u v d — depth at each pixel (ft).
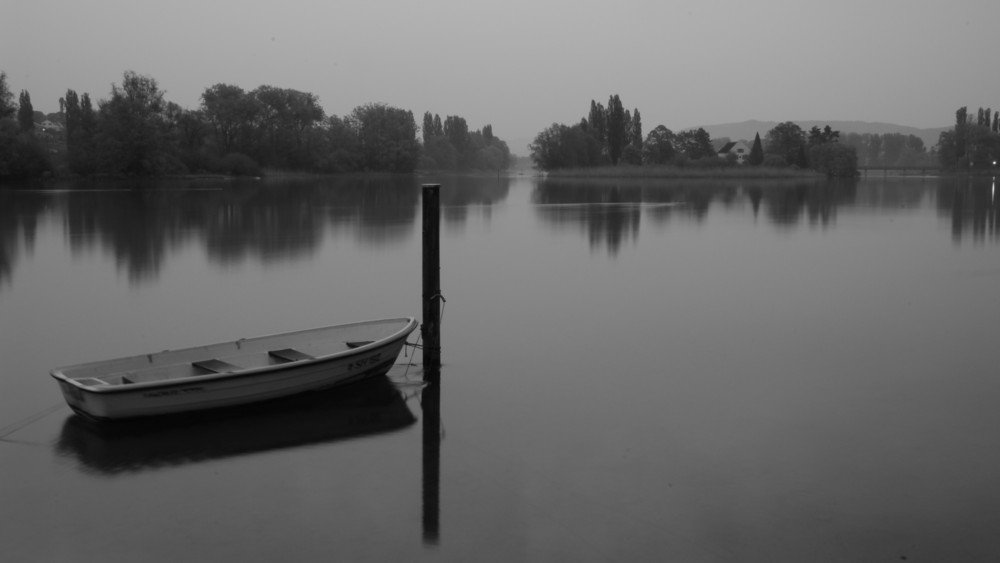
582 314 69.41
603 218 165.89
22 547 31.22
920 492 35.17
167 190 265.95
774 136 465.47
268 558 30.35
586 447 40.22
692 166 442.91
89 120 333.83
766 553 30.50
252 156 386.32
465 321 66.80
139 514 33.68
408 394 48.01
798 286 82.58
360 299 75.41
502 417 44.39
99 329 64.44
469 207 202.08
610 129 472.44
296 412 44.68
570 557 30.25
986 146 524.52
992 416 44.19
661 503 34.30
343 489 35.78
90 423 43.09
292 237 125.80
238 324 65.72
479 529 32.27
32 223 145.59
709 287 82.17
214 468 37.91
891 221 156.46
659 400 47.16
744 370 53.06
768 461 38.45
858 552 30.55
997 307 71.51
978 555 30.30
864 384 49.93
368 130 446.60
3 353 57.82
